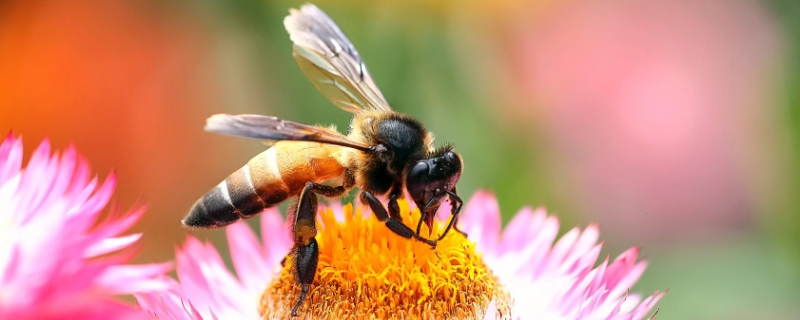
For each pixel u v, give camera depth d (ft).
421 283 0.44
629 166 0.54
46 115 0.52
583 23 0.55
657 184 0.54
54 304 0.40
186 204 0.54
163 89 0.53
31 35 0.53
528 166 0.54
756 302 0.54
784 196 0.54
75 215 0.42
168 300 0.45
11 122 0.52
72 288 0.40
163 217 0.53
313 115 0.53
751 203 0.54
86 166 0.43
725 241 0.54
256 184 0.45
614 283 0.46
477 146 0.53
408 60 0.53
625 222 0.54
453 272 0.45
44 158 0.43
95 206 0.42
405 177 0.45
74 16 0.53
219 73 0.53
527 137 0.54
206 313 0.47
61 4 0.53
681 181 0.54
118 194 0.53
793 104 0.55
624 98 0.54
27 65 0.52
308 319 0.44
